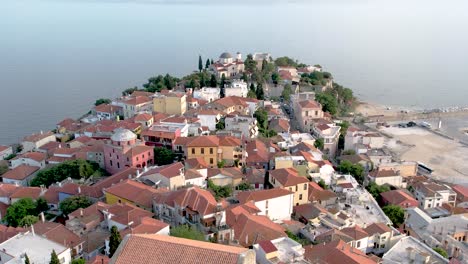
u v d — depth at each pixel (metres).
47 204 124.81
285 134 186.75
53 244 89.31
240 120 176.25
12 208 119.50
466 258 107.62
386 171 161.75
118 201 114.12
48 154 166.62
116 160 141.75
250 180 134.25
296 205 128.25
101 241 96.56
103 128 173.75
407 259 98.31
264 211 116.69
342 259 87.56
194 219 99.44
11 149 190.25
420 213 128.50
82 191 123.75
